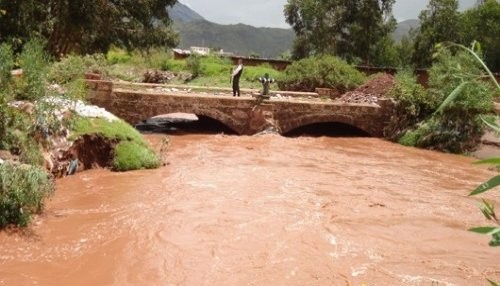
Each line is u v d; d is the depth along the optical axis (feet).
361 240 32.40
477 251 31.65
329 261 28.71
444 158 65.77
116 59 151.53
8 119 37.70
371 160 61.82
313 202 40.29
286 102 76.02
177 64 139.85
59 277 25.11
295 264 28.02
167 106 70.49
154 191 40.45
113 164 46.42
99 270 26.14
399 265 28.73
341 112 79.00
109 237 30.35
